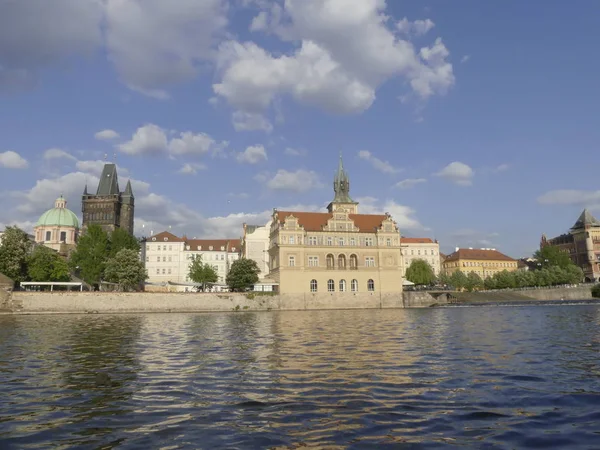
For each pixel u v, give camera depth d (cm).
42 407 1550
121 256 11556
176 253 17362
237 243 18300
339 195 15438
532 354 2605
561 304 10944
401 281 11956
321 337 3753
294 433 1255
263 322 6078
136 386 1859
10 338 3950
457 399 1591
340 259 11950
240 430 1287
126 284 11531
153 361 2516
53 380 1995
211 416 1423
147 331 4672
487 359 2442
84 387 1848
